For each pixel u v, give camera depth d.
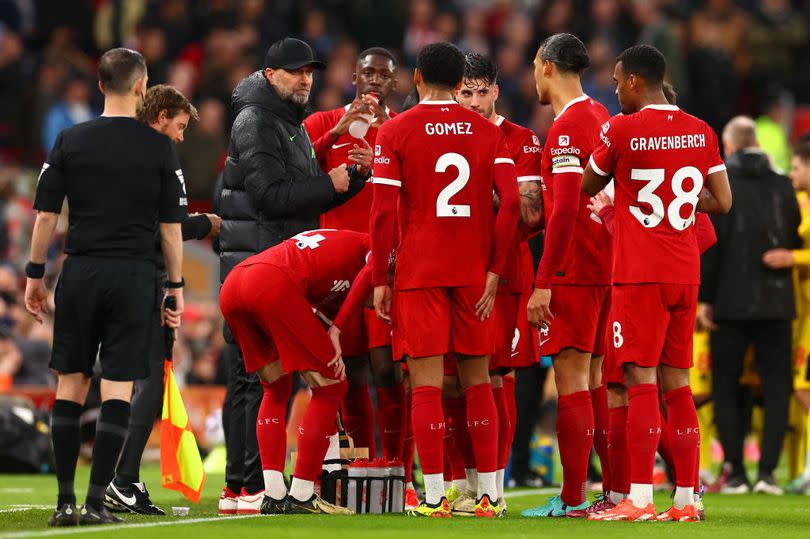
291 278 22.75
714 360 34.25
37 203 21.98
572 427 23.39
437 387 22.53
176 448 25.19
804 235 34.28
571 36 23.80
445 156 22.28
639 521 22.31
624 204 22.61
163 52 66.62
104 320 21.92
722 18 73.81
